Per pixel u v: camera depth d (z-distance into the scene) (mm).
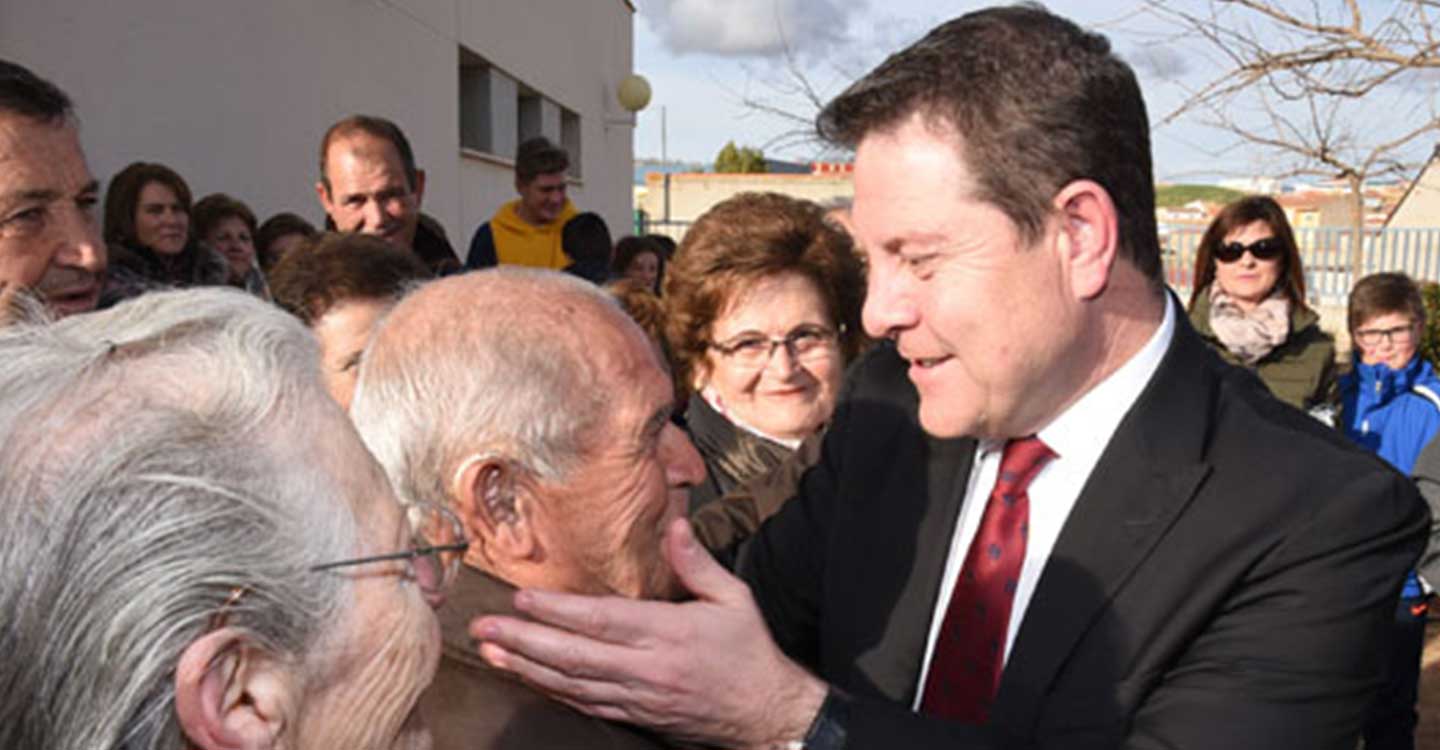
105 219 3793
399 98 8008
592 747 1038
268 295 1744
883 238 1227
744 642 1160
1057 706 1254
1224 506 1233
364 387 1146
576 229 5027
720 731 1145
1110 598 1253
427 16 8594
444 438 1096
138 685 649
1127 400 1322
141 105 4805
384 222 3334
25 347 718
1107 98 1180
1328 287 11891
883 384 1677
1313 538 1190
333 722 777
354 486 803
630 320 1203
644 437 1149
